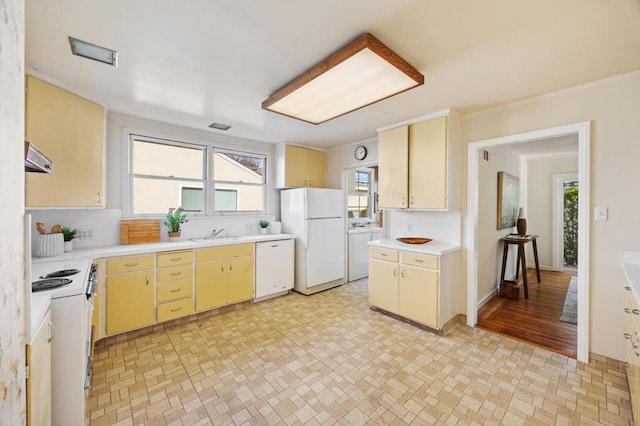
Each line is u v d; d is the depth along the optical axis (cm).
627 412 165
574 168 497
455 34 157
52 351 139
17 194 73
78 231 272
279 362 221
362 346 247
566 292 397
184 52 177
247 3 134
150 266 271
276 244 377
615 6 133
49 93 208
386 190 331
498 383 194
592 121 218
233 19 146
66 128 221
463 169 297
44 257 224
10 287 66
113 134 294
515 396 181
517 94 241
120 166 299
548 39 162
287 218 425
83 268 190
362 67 175
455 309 295
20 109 73
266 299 374
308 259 393
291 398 180
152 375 204
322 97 219
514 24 149
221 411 169
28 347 94
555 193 516
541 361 221
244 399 179
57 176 214
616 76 207
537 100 246
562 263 514
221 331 278
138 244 296
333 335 268
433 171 287
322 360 224
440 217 317
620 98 207
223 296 324
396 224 364
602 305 213
